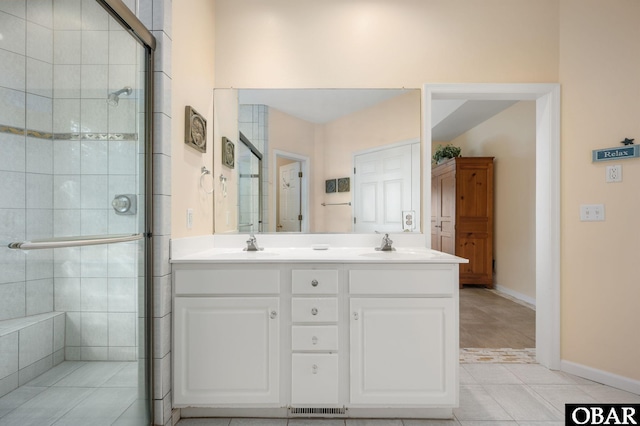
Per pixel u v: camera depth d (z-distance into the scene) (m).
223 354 1.65
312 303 1.66
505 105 4.17
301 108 2.29
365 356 1.65
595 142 2.07
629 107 1.97
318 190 2.31
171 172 1.67
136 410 1.51
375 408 1.70
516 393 1.92
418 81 2.25
